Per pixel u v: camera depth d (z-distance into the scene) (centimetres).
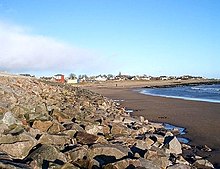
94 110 1988
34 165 647
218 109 2992
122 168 734
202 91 7325
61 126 1047
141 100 4425
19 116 1067
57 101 2000
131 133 1353
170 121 2227
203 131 1789
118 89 9281
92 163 729
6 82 2058
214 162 1151
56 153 707
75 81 13200
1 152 679
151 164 801
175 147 1241
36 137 869
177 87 10562
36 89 2383
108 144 894
